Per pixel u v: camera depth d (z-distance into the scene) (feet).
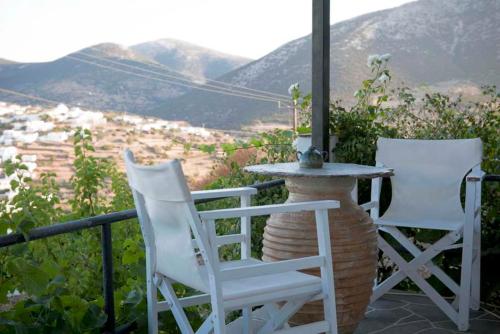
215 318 6.52
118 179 11.69
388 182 14.25
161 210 6.82
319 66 12.64
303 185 9.27
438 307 11.71
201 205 14.52
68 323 7.37
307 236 9.02
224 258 13.93
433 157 12.25
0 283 7.13
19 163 8.83
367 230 9.21
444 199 12.03
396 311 11.51
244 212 7.11
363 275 9.06
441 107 14.55
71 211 10.98
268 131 16.99
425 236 13.24
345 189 9.27
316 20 12.53
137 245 9.02
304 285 7.49
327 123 12.96
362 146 13.92
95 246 9.91
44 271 7.09
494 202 12.92
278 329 8.26
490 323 10.80
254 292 6.97
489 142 13.89
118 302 8.55
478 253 11.43
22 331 6.95
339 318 9.09
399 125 14.78
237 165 15.85
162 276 7.81
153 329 7.91
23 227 6.59
